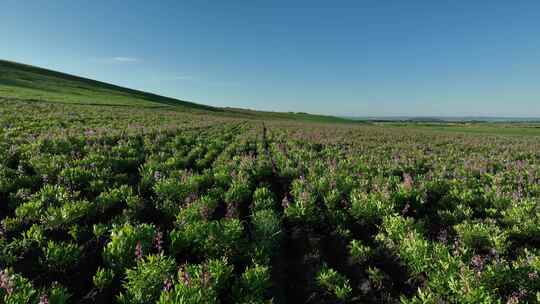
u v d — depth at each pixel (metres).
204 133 28.23
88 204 7.57
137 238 6.06
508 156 22.44
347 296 5.53
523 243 7.61
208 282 4.78
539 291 5.32
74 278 5.41
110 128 24.28
